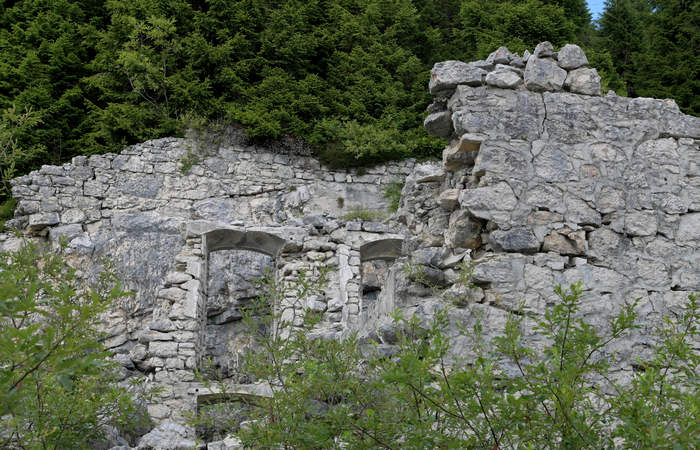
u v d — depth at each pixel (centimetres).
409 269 768
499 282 705
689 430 423
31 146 2219
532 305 699
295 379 563
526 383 495
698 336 704
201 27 2608
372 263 2053
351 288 1527
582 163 756
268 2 2872
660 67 2686
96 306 466
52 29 2539
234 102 2475
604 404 624
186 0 2719
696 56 2672
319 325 1395
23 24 2603
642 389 493
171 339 1316
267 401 575
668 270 734
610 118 775
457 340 673
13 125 2162
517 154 749
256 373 587
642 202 753
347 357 591
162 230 2025
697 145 784
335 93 2591
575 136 764
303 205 2311
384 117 2559
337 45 2798
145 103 2400
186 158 2256
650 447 429
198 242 1477
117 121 2298
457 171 820
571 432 473
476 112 760
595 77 784
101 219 2080
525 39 2698
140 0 2572
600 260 728
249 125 2381
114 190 2134
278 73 2572
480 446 496
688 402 471
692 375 539
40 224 1995
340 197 2358
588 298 708
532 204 736
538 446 490
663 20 2806
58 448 606
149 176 2202
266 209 2283
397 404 525
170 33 2522
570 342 530
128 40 2502
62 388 619
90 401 684
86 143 2303
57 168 2083
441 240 844
